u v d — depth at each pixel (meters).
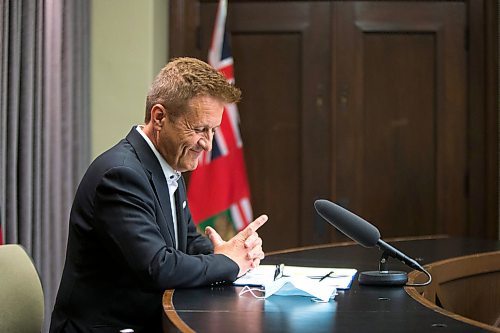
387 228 4.67
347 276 2.29
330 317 1.74
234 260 2.20
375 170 4.67
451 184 4.65
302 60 4.67
